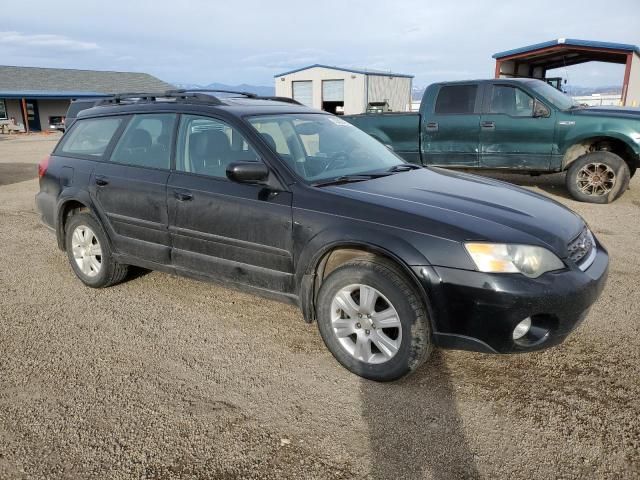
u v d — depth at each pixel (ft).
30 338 12.98
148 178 14.06
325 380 11.02
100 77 153.07
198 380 11.04
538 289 9.61
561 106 28.43
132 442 9.08
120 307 14.85
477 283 9.66
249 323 13.79
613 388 10.55
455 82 30.53
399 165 14.58
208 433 9.32
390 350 10.56
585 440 9.03
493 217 10.60
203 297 15.52
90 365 11.67
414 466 8.50
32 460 8.64
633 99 70.85
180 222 13.39
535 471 8.34
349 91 116.98
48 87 134.51
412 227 10.27
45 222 17.46
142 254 14.53
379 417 9.75
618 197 27.40
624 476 8.20
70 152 16.80
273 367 11.56
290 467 8.48
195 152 13.53
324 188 11.66
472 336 9.91
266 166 12.07
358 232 10.61
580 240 11.17
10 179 40.40
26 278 17.31
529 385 10.72
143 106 15.24
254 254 12.23
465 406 10.05
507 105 29.25
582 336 12.77
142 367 11.59
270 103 15.21
